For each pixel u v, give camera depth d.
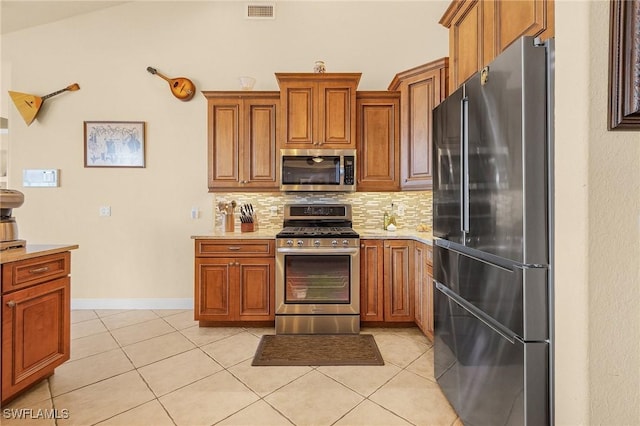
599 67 0.93
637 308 0.95
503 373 1.25
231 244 2.84
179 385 1.96
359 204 3.42
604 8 0.93
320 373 2.11
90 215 3.39
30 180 3.35
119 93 3.37
